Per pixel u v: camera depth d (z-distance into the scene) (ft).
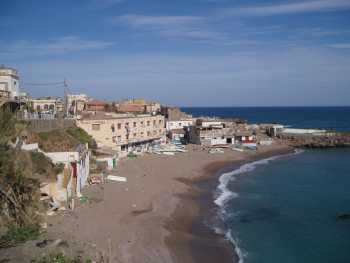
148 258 97.71
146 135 303.07
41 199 115.85
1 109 139.74
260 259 105.60
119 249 99.66
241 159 287.48
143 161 239.30
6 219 95.71
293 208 157.07
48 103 279.90
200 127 336.49
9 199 99.35
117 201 143.43
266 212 150.61
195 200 163.73
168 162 244.63
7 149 114.01
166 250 105.40
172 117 414.00
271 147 357.82
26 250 87.10
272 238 121.80
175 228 125.08
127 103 436.35
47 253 86.53
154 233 116.88
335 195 180.04
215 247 112.16
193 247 110.93
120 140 272.31
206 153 293.23
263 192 185.06
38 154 133.80
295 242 118.73
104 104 394.93
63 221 111.04
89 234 105.50
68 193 128.57
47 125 192.24
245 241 118.52
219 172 234.79
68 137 192.54
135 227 119.24
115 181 173.78
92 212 125.39
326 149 373.40
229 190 187.42
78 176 144.15
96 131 255.50
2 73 203.21
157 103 447.42
